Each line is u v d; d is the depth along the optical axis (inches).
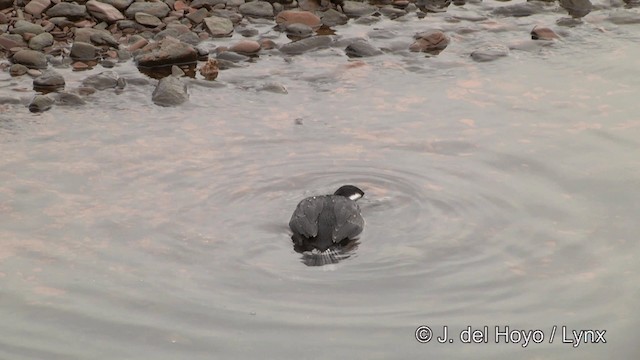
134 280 343.6
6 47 532.1
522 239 368.5
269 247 365.1
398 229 375.9
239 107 488.4
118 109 484.7
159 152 439.2
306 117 476.1
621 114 472.4
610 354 303.3
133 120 473.4
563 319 321.4
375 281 342.3
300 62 540.1
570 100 489.4
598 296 333.4
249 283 341.7
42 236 371.2
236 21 577.6
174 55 529.3
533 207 390.6
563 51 551.8
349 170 422.9
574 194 400.5
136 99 496.1
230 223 382.0
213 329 316.5
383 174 418.6
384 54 549.3
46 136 454.6
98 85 505.7
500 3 616.4
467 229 375.9
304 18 576.1
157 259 357.1
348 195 396.2
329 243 363.9
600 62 535.5
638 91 498.3
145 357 303.7
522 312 325.1
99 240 369.4
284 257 358.6
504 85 509.7
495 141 447.2
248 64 536.7
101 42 542.0
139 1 575.8
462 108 483.5
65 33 550.3
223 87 511.2
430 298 332.8
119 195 401.7
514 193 401.4
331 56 547.5
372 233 372.8
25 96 492.4
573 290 336.8
